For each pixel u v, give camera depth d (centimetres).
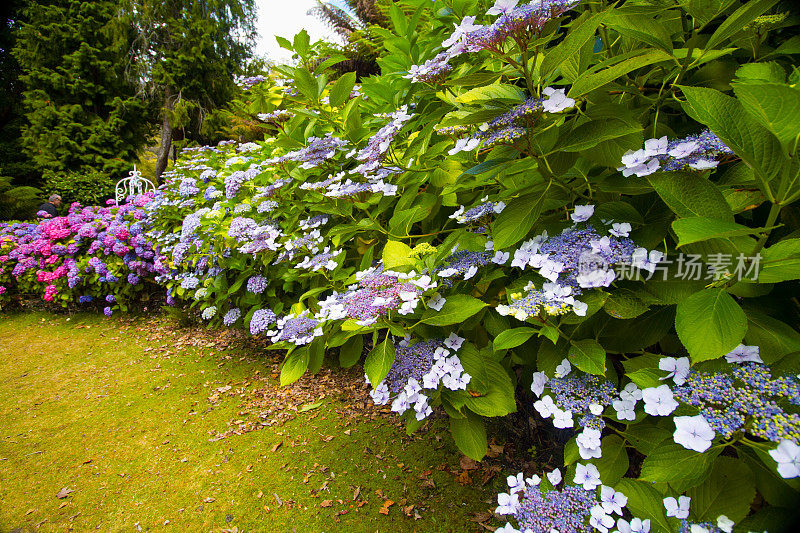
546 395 105
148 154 2020
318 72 218
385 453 210
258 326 233
